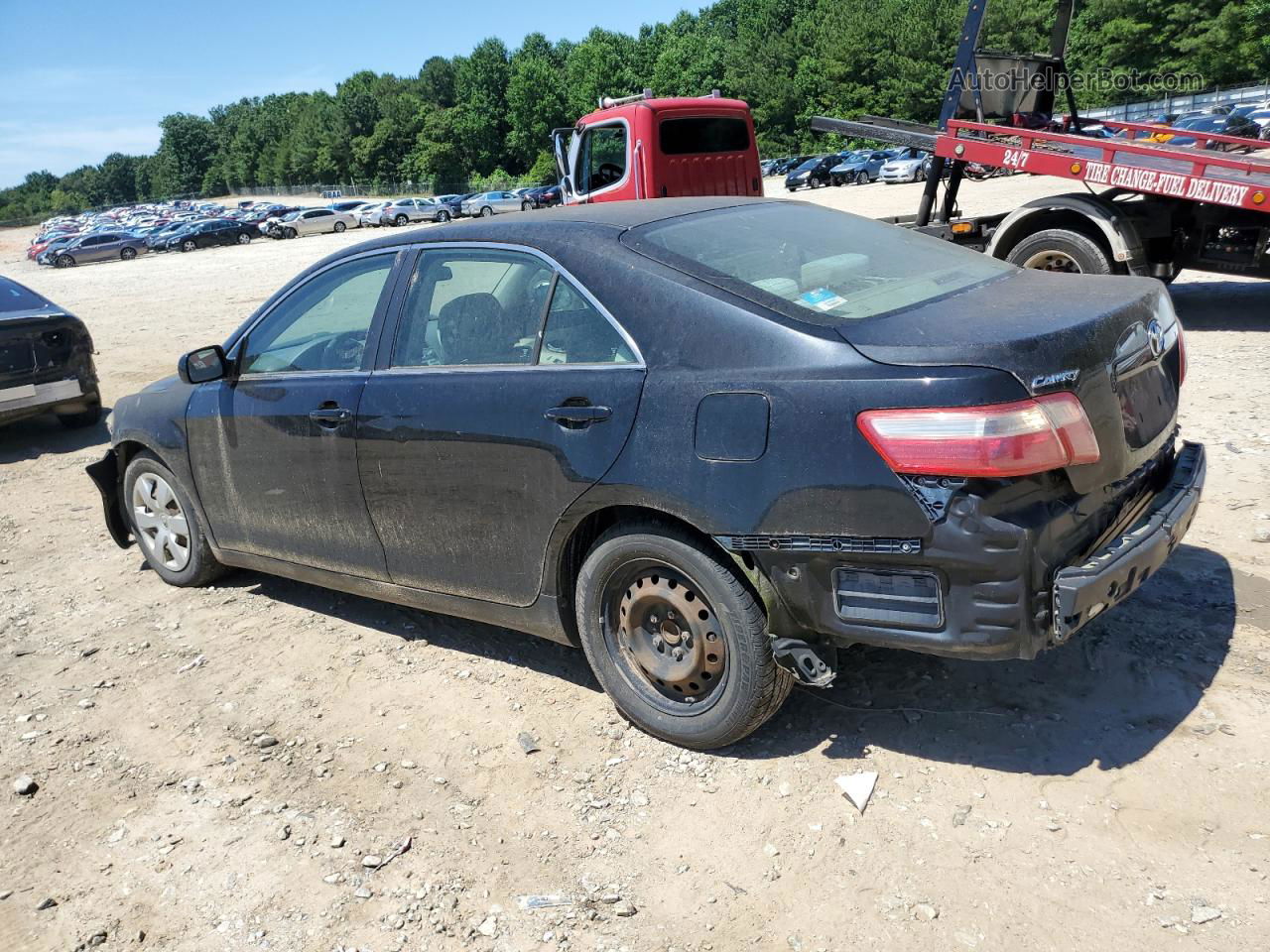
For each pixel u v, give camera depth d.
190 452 4.59
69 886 2.89
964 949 2.38
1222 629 3.63
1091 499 2.74
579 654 4.01
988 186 25.69
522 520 3.39
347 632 4.40
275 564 4.47
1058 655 3.56
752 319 2.89
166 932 2.68
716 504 2.86
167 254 50.25
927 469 2.53
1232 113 35.91
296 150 137.62
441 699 3.75
